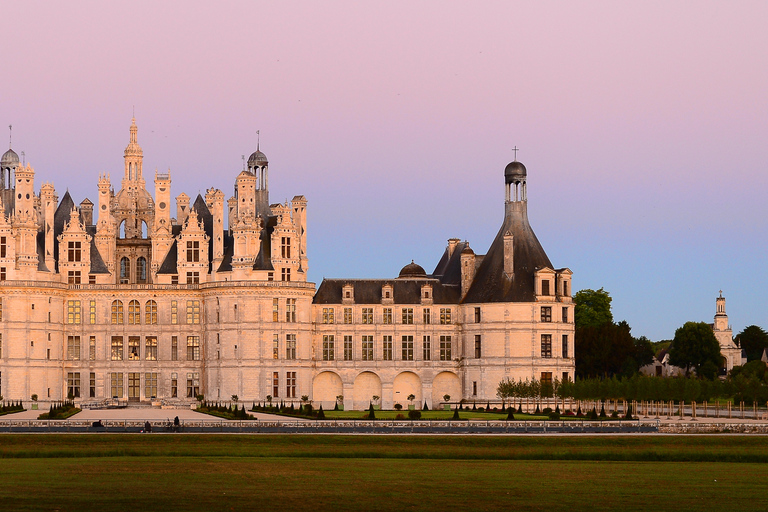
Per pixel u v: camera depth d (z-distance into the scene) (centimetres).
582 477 10694
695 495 9838
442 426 14638
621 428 14662
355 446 12706
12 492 9588
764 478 10700
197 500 9438
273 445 12762
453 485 10212
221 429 14262
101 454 12062
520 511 9231
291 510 9181
